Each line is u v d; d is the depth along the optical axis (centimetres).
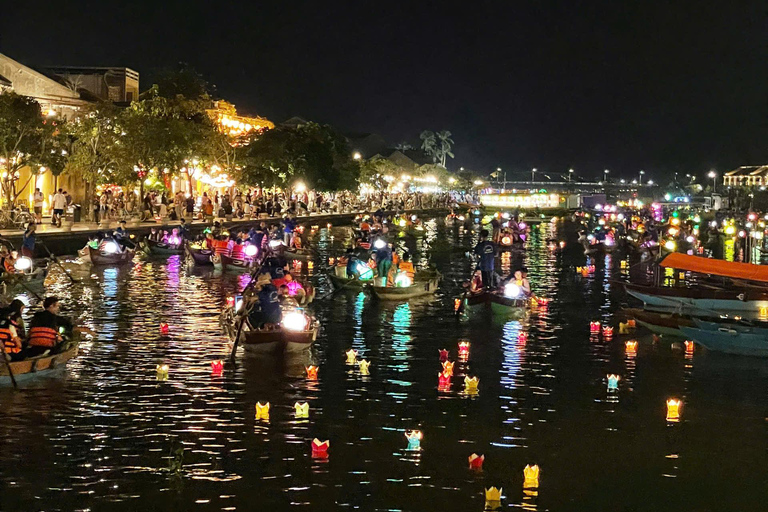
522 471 1273
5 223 4431
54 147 4791
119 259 3803
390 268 2889
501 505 1152
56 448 1322
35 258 3672
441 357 1936
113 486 1189
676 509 1159
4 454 1295
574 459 1326
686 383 1777
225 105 9006
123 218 5328
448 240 6184
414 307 2672
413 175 15712
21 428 1406
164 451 1318
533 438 1416
